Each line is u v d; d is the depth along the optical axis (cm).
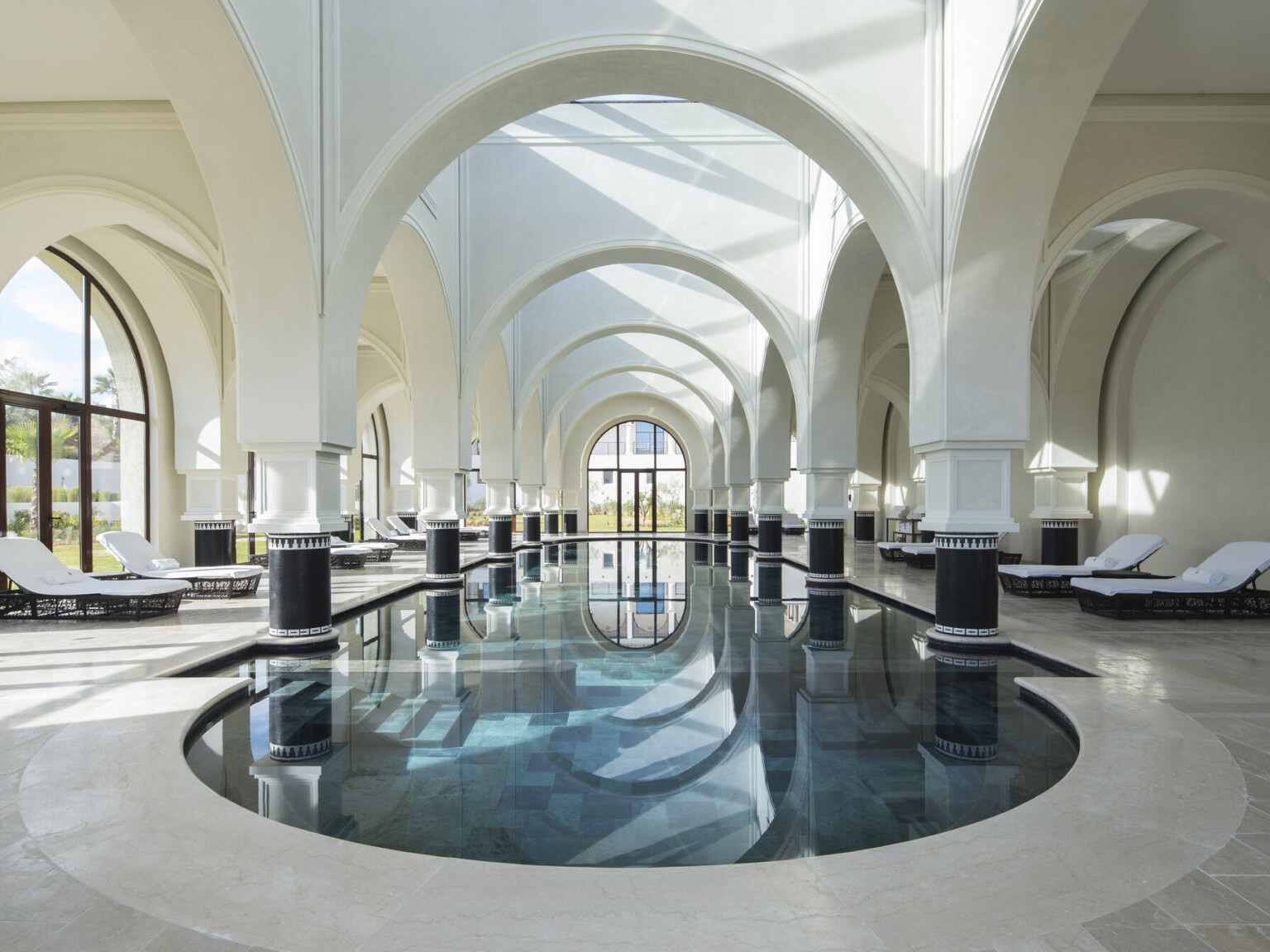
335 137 626
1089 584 751
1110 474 1117
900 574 1177
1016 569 915
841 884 238
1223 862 250
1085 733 380
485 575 1280
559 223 1131
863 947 204
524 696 495
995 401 611
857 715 447
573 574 1309
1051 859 253
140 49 592
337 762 369
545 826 297
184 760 347
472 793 331
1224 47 583
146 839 268
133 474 1103
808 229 1110
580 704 475
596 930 213
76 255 990
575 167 1136
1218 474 936
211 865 250
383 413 2309
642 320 1557
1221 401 929
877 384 1538
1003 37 512
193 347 1121
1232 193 669
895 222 655
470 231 1131
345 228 627
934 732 413
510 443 1547
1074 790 308
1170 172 666
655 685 522
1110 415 1116
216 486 1146
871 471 2053
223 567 937
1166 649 581
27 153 671
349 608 845
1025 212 582
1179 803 295
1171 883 237
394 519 1877
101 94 655
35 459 945
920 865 250
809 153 696
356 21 638
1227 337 920
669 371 1988
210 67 503
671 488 2888
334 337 639
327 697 491
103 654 568
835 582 1098
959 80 591
